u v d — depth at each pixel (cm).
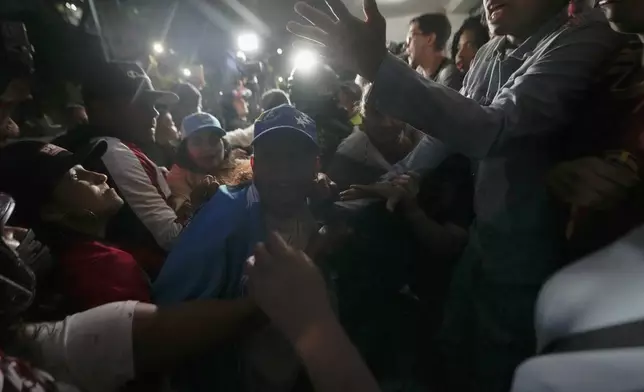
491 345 86
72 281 107
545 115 80
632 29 72
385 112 87
